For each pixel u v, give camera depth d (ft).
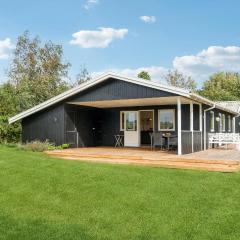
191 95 44.21
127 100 50.31
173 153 45.83
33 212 21.43
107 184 26.81
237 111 82.69
